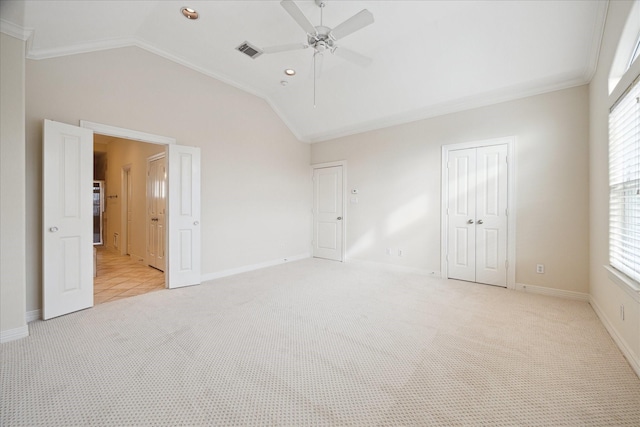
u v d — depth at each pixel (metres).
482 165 3.79
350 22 2.23
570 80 3.16
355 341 2.19
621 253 2.12
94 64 2.98
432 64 3.42
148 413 1.41
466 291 3.48
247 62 3.76
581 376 1.72
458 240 4.02
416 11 2.75
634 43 2.01
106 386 1.62
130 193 5.74
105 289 3.58
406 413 1.42
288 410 1.44
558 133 3.27
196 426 1.33
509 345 2.11
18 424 1.33
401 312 2.79
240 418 1.38
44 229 2.54
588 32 2.60
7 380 1.67
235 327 2.44
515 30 2.80
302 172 5.75
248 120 4.62
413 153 4.46
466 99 3.78
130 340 2.19
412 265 4.47
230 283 3.87
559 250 3.27
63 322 2.52
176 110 3.68
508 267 3.60
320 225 5.77
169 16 2.84
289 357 1.95
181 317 2.66
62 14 2.30
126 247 6.06
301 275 4.33
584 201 3.12
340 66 3.83
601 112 2.58
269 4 2.66
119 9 2.56
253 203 4.72
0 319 2.12
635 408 1.45
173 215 3.59
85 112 2.91
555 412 1.42
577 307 2.91
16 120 2.18
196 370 1.79
